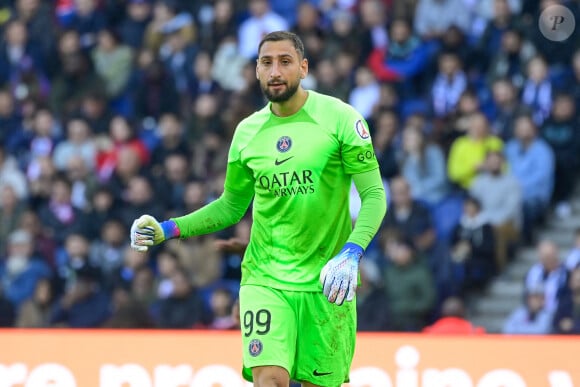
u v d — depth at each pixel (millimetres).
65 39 62625
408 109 55312
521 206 51000
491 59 56000
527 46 55375
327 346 22984
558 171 52188
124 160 55219
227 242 27125
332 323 22953
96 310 48781
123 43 62375
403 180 49688
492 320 49250
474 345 29453
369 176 22531
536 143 51562
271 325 22547
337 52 57531
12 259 52281
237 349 29891
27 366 30703
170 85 59844
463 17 58719
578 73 53594
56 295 50750
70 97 61750
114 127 57219
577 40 54844
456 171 51875
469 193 50594
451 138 53156
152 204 53375
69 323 48719
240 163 23250
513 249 50562
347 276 21438
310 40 57969
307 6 58844
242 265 23469
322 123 22594
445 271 48250
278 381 22328
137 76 60406
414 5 59031
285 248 22922
